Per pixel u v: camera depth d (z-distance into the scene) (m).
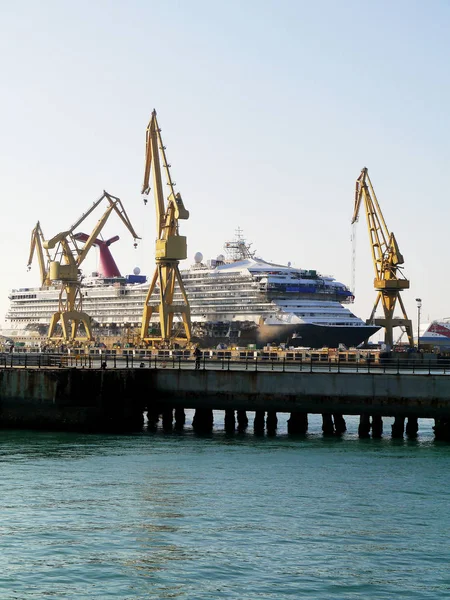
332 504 49.97
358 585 37.47
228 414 78.44
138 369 76.19
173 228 159.88
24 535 43.28
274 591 36.72
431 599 36.16
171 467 59.72
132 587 36.91
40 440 70.25
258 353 140.62
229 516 47.16
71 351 158.38
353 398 71.56
